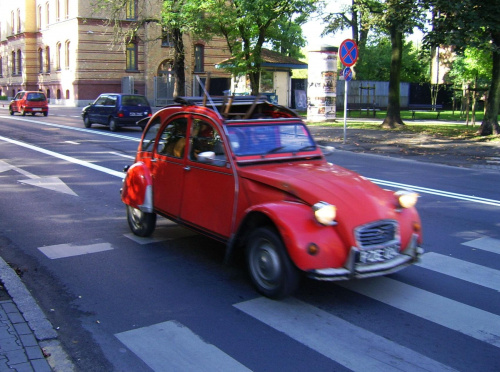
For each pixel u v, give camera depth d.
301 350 4.11
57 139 19.20
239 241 5.44
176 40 33.38
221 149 5.61
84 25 45.09
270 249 4.99
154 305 4.96
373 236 4.81
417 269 6.00
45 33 52.16
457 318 4.73
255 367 3.86
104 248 6.69
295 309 4.88
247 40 27.16
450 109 45.56
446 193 10.27
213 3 25.44
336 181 5.16
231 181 5.48
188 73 47.53
